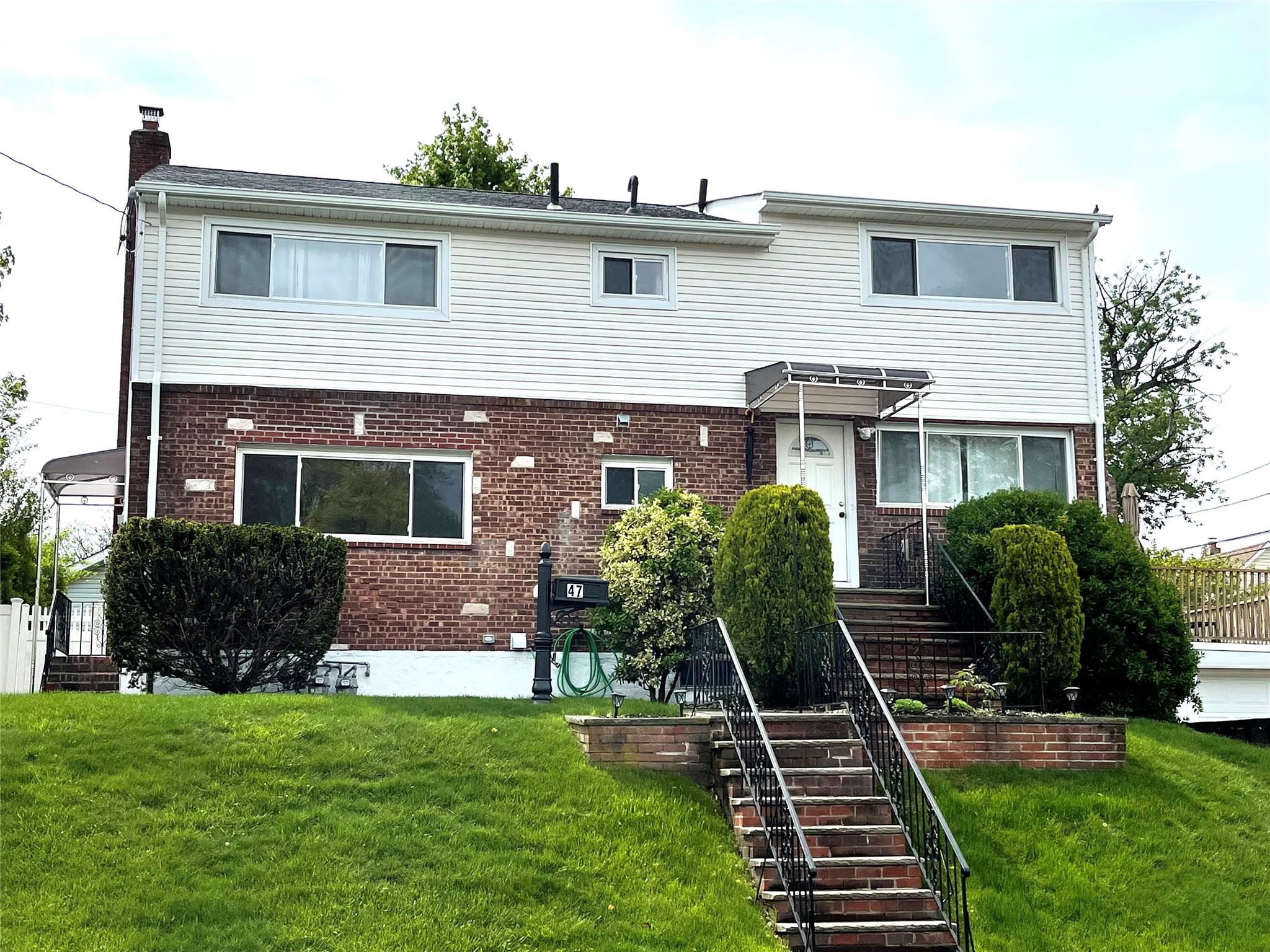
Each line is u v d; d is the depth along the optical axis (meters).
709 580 15.74
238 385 17.08
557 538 17.61
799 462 18.55
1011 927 9.96
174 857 9.37
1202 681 19.42
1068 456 19.53
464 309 17.89
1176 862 11.12
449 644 17.06
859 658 11.42
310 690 15.44
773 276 18.91
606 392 18.11
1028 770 12.30
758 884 9.84
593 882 9.60
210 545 14.33
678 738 11.39
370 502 17.27
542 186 36.38
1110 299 38.84
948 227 19.53
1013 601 14.62
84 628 24.38
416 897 9.16
